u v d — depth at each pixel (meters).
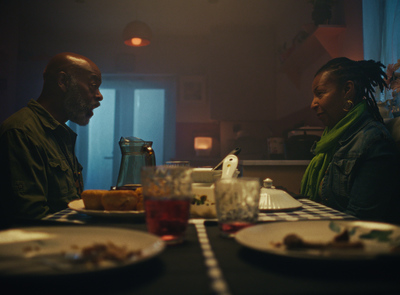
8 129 1.36
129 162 1.15
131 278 0.40
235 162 0.99
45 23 4.90
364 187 1.36
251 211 0.62
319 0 2.79
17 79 5.27
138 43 4.25
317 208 1.03
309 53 3.27
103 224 0.76
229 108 4.75
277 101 4.70
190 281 0.40
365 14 2.28
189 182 0.59
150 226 0.58
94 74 1.75
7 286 0.36
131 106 5.48
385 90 1.96
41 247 0.49
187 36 5.39
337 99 1.69
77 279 0.38
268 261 0.47
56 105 1.69
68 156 1.62
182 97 5.39
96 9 4.41
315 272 0.43
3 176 1.28
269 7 4.28
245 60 4.80
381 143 1.39
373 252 0.45
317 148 1.77
